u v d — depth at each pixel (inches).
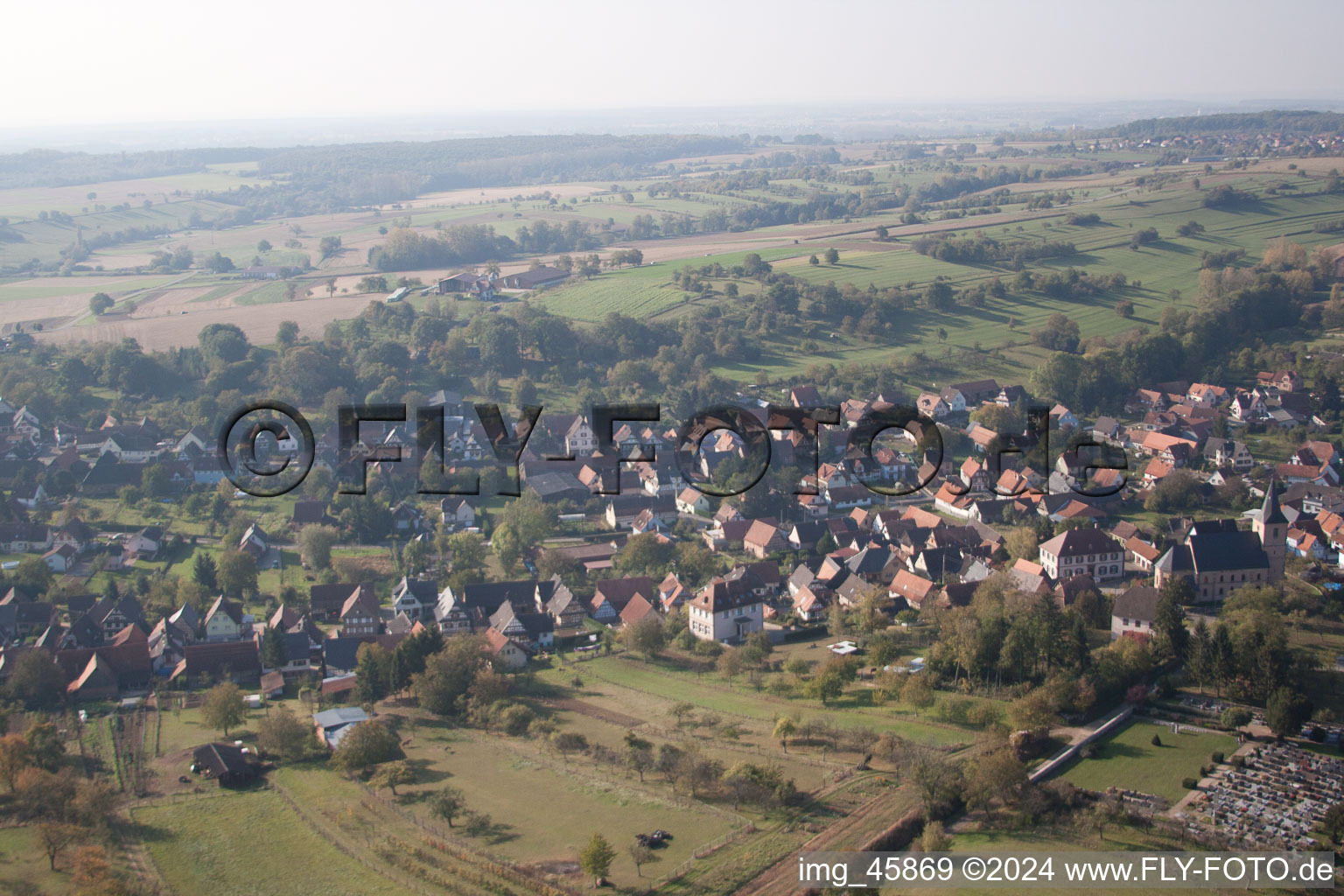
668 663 7106.3
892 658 6658.5
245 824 4995.1
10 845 4795.8
